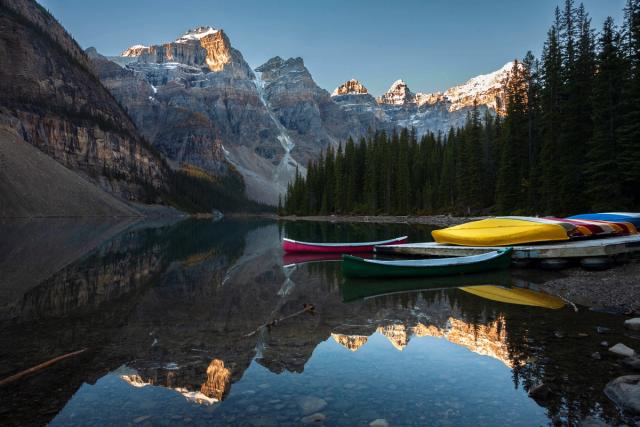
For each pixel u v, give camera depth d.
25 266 19.67
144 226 72.19
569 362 6.88
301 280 16.48
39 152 122.50
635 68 34.34
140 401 5.51
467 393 5.75
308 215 126.50
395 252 24.50
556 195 41.72
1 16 176.50
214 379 6.30
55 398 5.63
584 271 17.09
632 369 6.45
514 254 18.75
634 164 32.75
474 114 68.06
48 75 181.50
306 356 7.38
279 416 5.07
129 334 8.77
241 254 26.81
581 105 39.66
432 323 9.64
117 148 190.25
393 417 5.03
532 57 55.28
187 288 14.64
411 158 103.31
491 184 66.56
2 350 7.69
